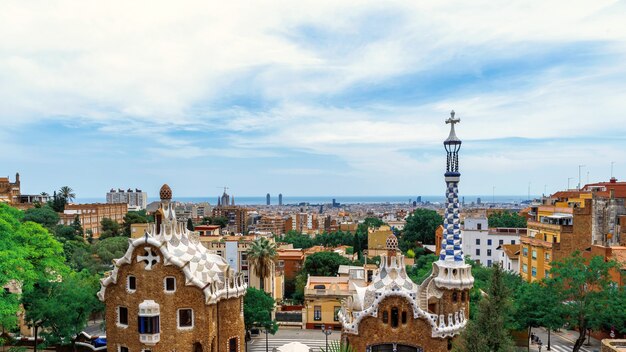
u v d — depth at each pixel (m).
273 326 71.12
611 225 89.25
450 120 54.75
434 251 149.50
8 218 54.09
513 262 109.19
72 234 127.94
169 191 54.09
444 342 50.38
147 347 49.66
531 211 130.00
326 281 90.00
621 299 59.41
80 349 65.12
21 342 67.00
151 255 49.91
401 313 51.25
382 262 56.38
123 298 51.03
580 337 61.47
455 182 54.28
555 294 62.59
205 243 106.38
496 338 38.28
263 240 90.06
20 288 63.38
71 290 58.25
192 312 50.16
